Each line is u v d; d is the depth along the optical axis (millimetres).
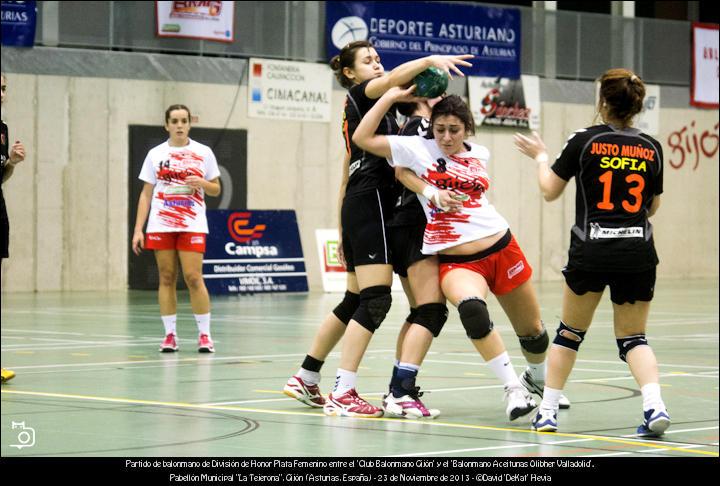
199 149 10016
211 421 5773
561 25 25359
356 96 6207
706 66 27250
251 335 11594
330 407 6066
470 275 5918
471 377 7996
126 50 20828
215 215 20234
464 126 5832
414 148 5867
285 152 22297
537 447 5059
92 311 15227
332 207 22906
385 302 6082
